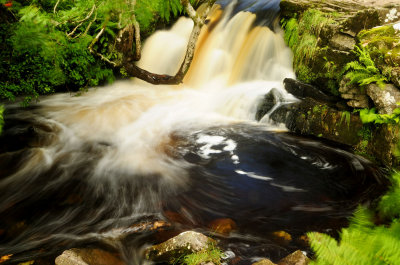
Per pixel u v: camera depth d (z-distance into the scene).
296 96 7.25
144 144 6.25
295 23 8.29
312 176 5.20
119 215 4.09
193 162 5.63
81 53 7.29
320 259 1.75
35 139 5.96
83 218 4.02
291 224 3.97
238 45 9.41
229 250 3.42
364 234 1.73
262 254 3.38
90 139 6.32
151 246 3.42
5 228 3.80
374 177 5.06
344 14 7.78
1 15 6.06
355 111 5.80
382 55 5.38
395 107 5.09
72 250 3.13
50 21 5.91
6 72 6.52
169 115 7.61
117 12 6.91
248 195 4.67
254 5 10.22
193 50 7.32
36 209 4.19
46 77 6.95
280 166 5.50
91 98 8.04
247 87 8.38
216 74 9.29
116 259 3.26
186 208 4.31
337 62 6.80
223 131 6.85
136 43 7.83
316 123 6.36
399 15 6.70
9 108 7.03
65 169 5.21
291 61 8.25
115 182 4.90
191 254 3.17
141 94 8.62
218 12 10.66
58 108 7.37
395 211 2.23
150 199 4.49
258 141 6.37
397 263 1.48
